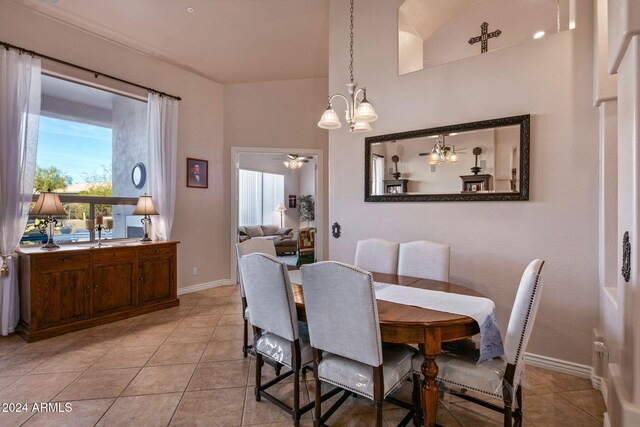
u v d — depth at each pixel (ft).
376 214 11.22
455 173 9.66
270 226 30.58
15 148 10.04
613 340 6.31
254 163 30.78
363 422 6.35
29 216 11.53
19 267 10.46
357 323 5.13
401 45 11.02
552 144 8.24
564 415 6.48
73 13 11.12
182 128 15.40
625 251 5.00
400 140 10.66
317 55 14.97
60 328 10.39
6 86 9.91
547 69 8.30
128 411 6.59
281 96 17.61
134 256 12.28
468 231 9.47
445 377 5.64
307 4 11.68
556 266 8.22
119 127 14.43
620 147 5.29
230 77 16.55
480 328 5.52
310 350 6.47
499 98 8.96
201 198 16.21
